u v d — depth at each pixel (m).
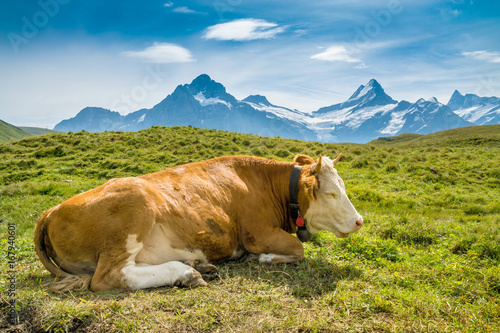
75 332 3.70
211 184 5.68
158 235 4.94
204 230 5.22
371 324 3.89
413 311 4.21
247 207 5.78
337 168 19.70
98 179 17.61
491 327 3.95
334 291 4.60
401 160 20.91
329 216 5.77
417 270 5.65
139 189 4.87
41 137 26.11
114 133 28.25
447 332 3.81
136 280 4.50
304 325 3.81
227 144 24.97
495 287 5.14
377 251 6.57
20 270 5.21
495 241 6.91
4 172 18.72
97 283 4.52
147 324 3.75
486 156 22.23
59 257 4.85
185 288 4.58
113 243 4.60
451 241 7.66
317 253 6.20
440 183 16.62
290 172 6.14
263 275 5.12
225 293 4.45
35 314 3.85
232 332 3.71
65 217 4.67
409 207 12.91
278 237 5.66
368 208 12.26
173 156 21.92
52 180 16.75
